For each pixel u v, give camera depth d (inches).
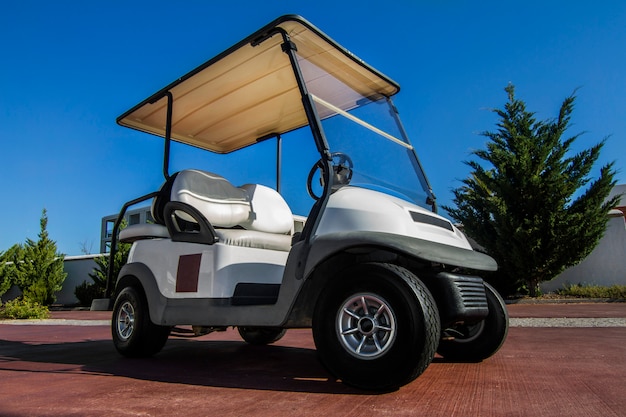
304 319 103.3
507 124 430.9
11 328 304.3
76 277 710.5
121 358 148.1
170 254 135.3
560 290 442.3
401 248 87.4
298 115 166.7
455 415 74.8
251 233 130.9
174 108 158.1
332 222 99.4
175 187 140.7
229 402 86.9
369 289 91.0
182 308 126.3
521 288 433.7
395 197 113.9
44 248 647.1
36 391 101.7
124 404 87.7
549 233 394.0
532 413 75.4
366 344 92.0
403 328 86.4
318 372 117.6
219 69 134.5
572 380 99.0
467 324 113.3
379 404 82.3
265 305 105.8
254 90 148.3
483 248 444.8
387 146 129.6
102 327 295.9
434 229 104.8
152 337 142.3
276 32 114.0
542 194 396.5
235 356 148.5
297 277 98.8
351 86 128.4
